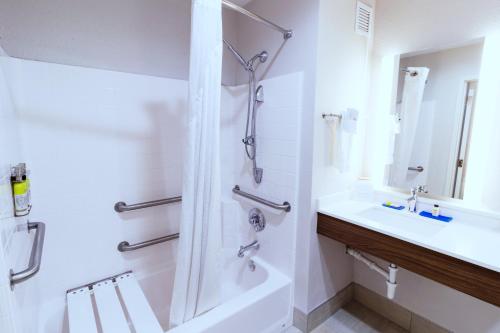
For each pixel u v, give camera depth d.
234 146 2.10
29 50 1.32
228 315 1.34
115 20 1.55
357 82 1.71
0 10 1.24
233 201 2.09
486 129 1.35
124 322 1.25
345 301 1.93
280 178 1.71
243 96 1.96
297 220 1.64
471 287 1.04
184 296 1.32
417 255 1.19
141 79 1.64
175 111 1.80
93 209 1.55
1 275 0.71
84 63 1.47
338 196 1.71
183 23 1.80
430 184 1.58
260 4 1.78
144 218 1.74
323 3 1.42
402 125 1.70
